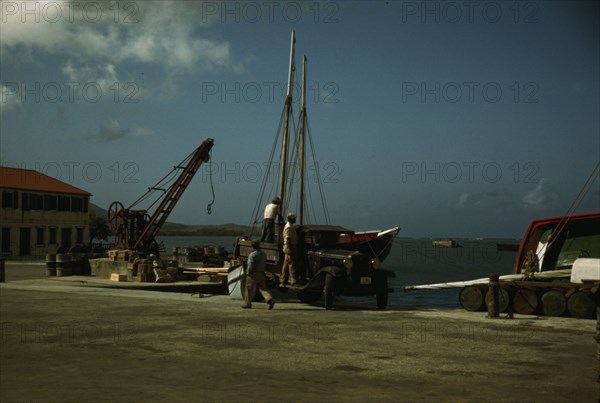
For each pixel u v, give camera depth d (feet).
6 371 25.25
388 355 29.60
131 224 112.78
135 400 20.51
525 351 30.96
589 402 21.04
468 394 22.03
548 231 62.13
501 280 52.95
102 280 92.73
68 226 220.64
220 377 24.48
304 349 31.07
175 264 98.43
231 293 68.13
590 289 23.57
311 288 54.80
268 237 63.57
